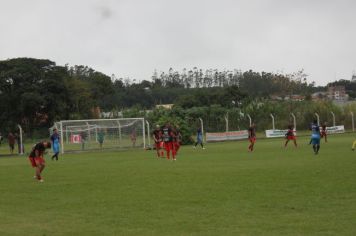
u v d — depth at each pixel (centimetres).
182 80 16212
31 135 7150
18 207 1384
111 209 1306
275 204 1296
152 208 1299
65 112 8069
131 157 3394
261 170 2103
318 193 1440
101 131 4778
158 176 2022
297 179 1756
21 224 1152
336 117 6950
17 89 7638
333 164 2256
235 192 1511
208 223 1105
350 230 1000
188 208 1283
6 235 1043
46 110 7812
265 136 5894
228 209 1252
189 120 6078
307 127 6894
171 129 2980
